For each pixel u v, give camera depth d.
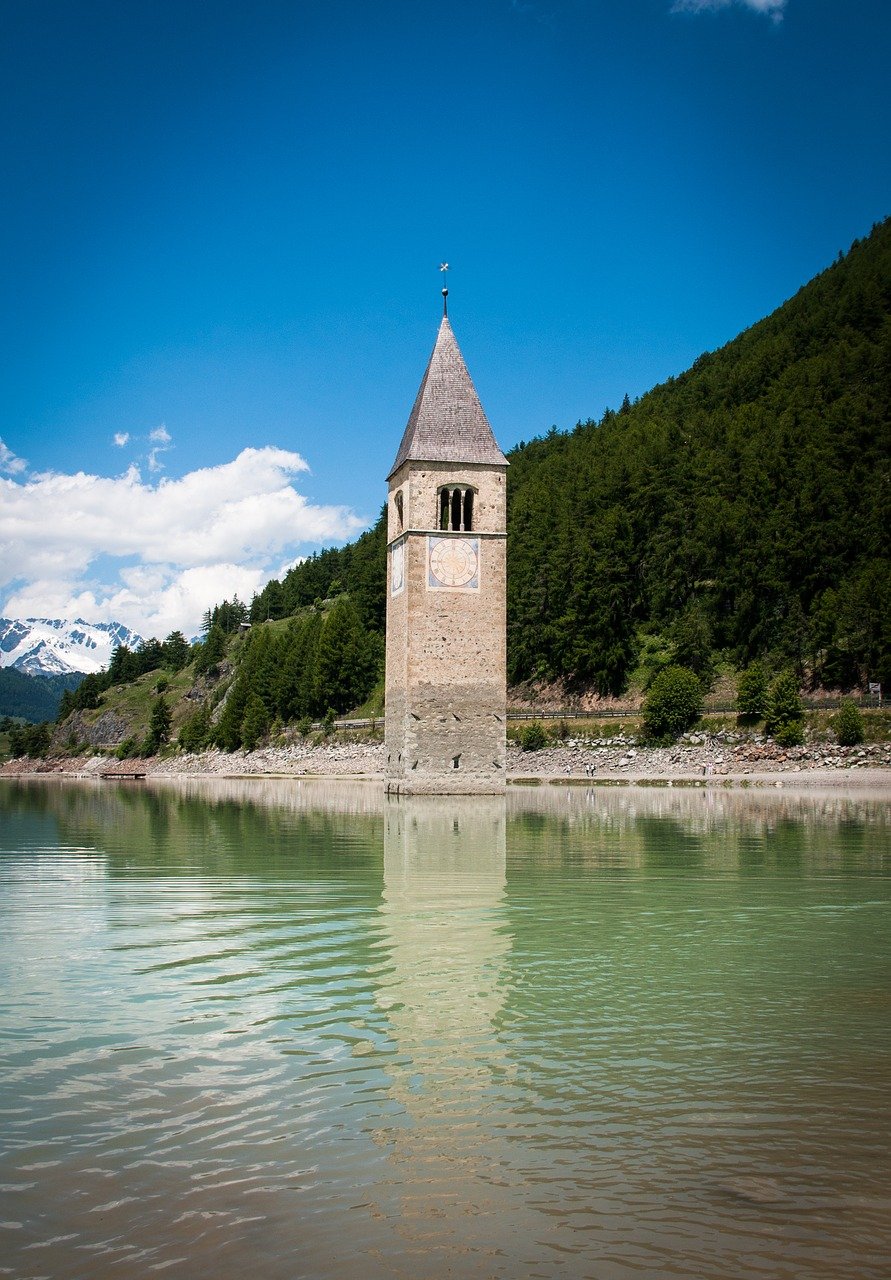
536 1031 15.20
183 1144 11.41
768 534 139.62
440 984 17.81
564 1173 10.82
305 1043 14.59
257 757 167.62
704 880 30.77
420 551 78.25
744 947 20.98
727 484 156.25
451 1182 10.63
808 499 141.12
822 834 46.34
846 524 140.00
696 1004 16.62
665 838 44.59
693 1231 9.77
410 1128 11.83
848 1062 13.92
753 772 102.88
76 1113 12.19
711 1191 10.48
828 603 127.12
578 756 117.94
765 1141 11.56
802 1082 13.21
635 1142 11.52
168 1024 15.45
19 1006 16.41
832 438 153.38
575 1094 12.80
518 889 28.89
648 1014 16.06
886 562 130.75
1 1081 13.15
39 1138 11.53
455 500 80.00
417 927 22.97
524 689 153.75
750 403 187.88
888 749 102.44
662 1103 12.54
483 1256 9.38
